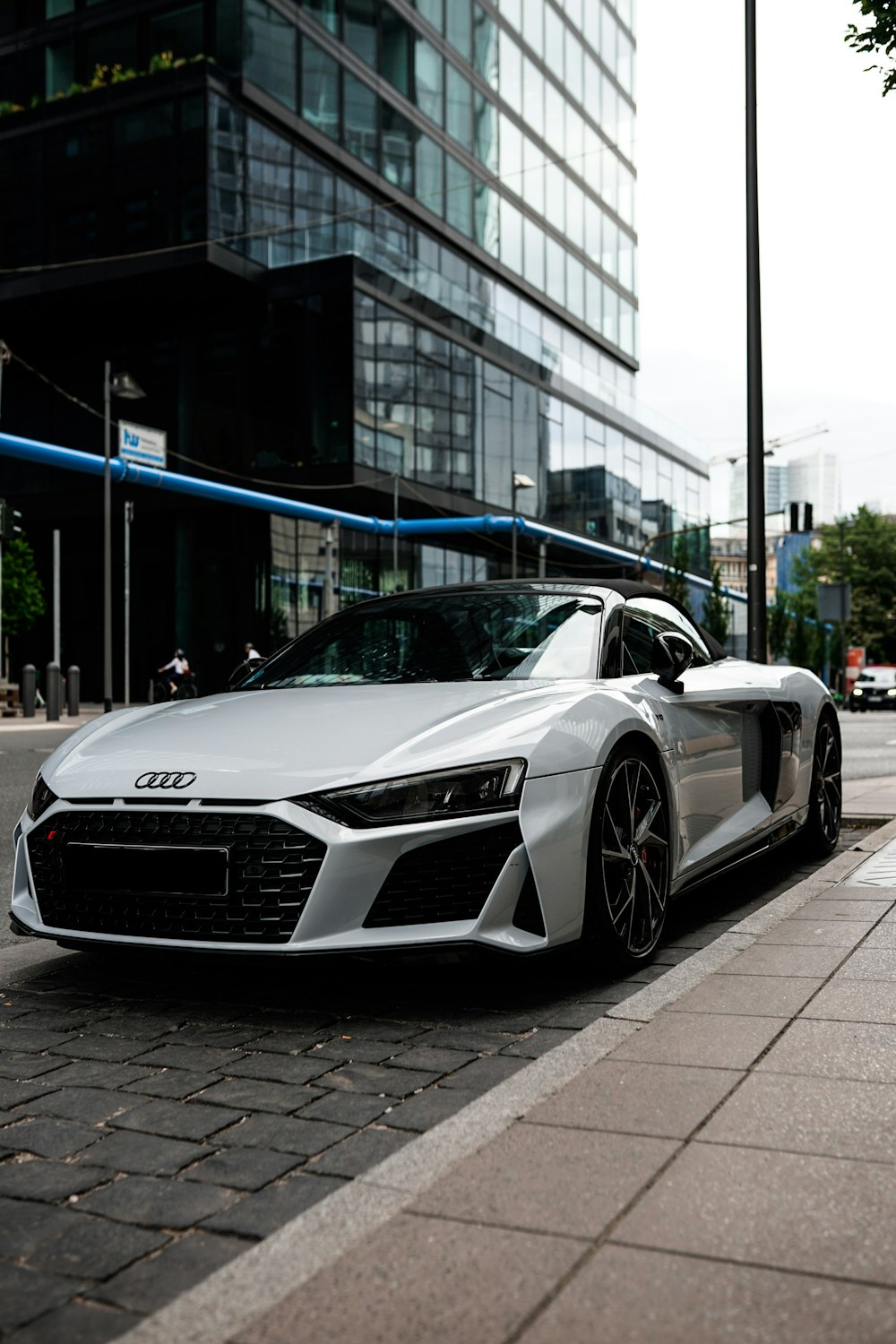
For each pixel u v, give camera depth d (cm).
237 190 2791
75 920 329
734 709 470
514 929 312
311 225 2839
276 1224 195
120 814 323
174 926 314
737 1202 185
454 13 3588
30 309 2989
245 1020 318
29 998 343
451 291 3180
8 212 2956
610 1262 167
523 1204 186
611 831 350
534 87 4094
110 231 2827
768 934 373
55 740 1574
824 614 1473
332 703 368
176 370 3050
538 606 441
